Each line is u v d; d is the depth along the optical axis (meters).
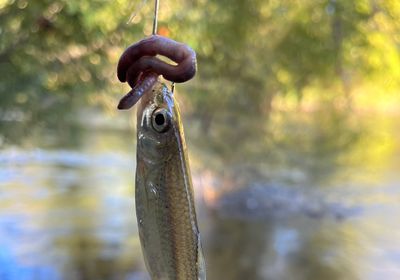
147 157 0.20
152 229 0.20
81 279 0.89
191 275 0.20
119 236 1.12
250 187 1.31
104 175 1.67
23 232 1.11
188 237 0.20
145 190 0.20
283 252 1.10
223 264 1.01
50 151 1.94
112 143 2.14
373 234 1.21
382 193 1.49
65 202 1.35
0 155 0.86
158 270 0.20
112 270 0.95
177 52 0.18
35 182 1.52
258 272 1.00
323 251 1.10
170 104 0.19
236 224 1.22
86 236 1.11
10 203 1.32
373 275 1.00
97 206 1.34
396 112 2.23
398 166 1.80
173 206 0.20
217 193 1.30
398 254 1.10
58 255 0.99
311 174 1.35
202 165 1.19
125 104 0.18
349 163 1.47
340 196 1.42
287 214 1.30
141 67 0.19
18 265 0.94
